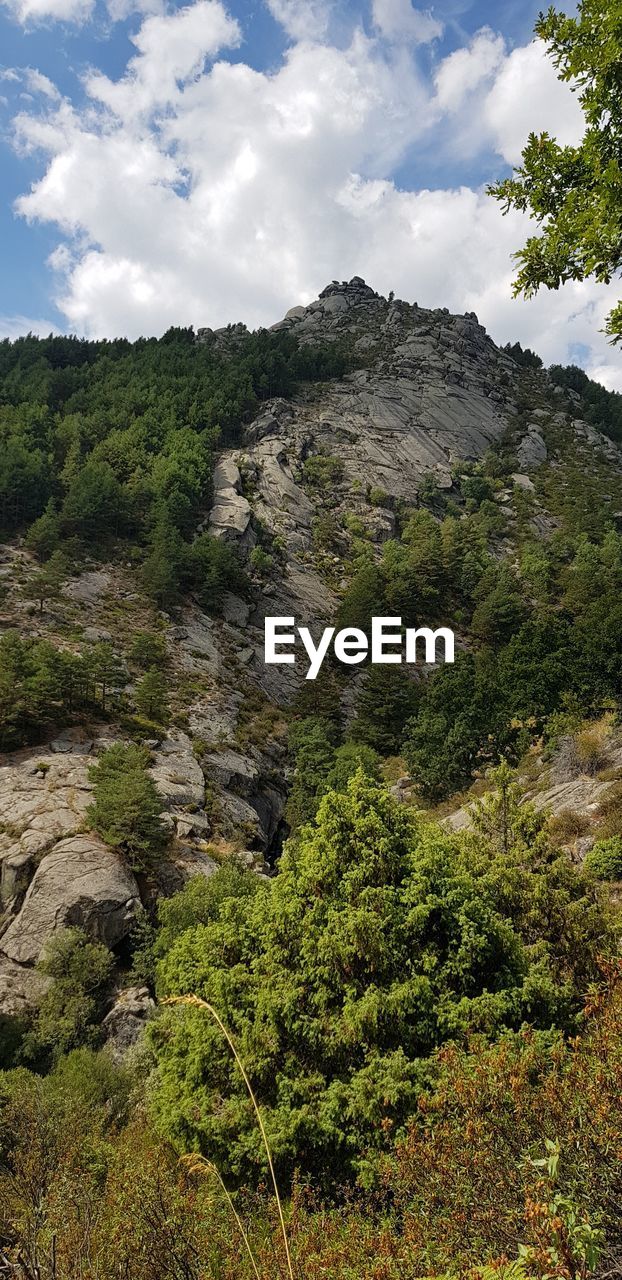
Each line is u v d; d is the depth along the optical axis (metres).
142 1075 20.95
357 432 139.12
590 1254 3.08
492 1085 5.34
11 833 34.59
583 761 32.66
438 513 123.88
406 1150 5.77
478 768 45.50
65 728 47.38
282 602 88.38
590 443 162.12
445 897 11.70
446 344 182.62
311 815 46.34
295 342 175.25
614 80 6.11
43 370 135.62
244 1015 11.81
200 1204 7.61
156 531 83.44
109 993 27.67
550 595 96.06
